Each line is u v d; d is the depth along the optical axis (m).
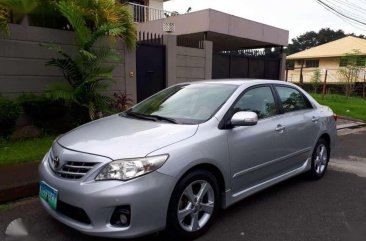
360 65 22.97
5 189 4.34
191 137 3.46
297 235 3.58
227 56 13.73
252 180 4.16
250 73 14.89
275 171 4.54
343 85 26.70
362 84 25.97
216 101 4.11
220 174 3.68
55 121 7.62
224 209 3.89
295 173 4.95
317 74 25.62
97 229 2.95
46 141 6.80
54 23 8.30
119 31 7.47
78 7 7.58
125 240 3.36
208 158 3.46
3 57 7.14
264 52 15.55
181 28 13.58
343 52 30.50
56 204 3.18
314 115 5.34
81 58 7.34
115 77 9.16
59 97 6.81
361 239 3.53
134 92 9.66
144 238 3.40
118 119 4.22
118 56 7.67
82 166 3.10
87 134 3.64
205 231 3.55
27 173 4.98
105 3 8.21
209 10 12.55
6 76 7.23
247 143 3.97
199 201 3.44
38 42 7.61
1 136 6.61
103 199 2.91
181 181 3.24
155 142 3.25
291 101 5.09
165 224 3.13
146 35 10.53
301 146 4.98
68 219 3.16
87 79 7.12
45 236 3.46
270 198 4.61
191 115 3.98
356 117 13.80
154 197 3.01
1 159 5.50
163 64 10.75
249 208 4.25
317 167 5.50
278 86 4.95
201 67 11.83
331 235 3.60
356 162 6.82
